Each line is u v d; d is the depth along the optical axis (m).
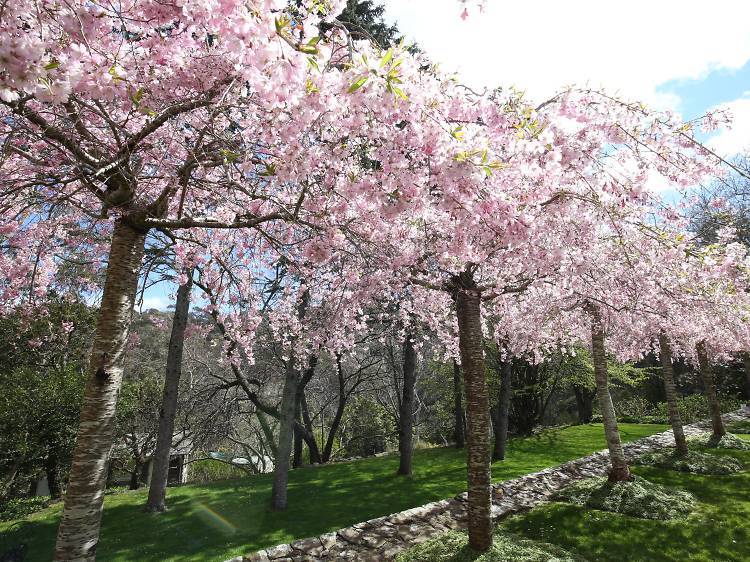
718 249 4.05
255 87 2.33
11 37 1.79
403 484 10.72
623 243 4.83
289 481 11.98
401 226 5.56
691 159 3.83
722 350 12.51
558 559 5.37
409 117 2.71
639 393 25.70
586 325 9.05
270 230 5.85
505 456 13.31
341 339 8.70
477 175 2.66
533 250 4.77
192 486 12.33
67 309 11.48
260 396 15.53
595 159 3.71
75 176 3.46
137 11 2.76
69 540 3.33
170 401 10.54
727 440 11.75
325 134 3.46
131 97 2.95
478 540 5.64
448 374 17.72
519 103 3.35
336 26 2.87
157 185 4.61
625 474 8.15
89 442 3.53
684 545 6.01
